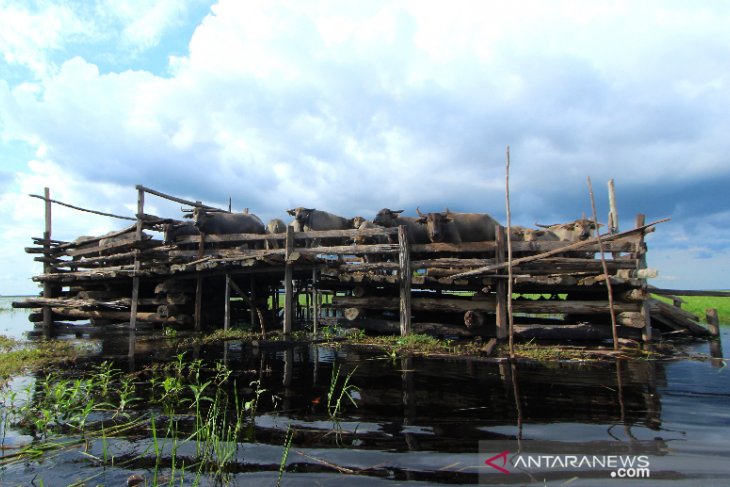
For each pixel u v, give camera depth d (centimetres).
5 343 1273
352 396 591
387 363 843
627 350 979
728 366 798
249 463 371
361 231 1259
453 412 512
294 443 417
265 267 1277
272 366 823
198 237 1560
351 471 350
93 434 461
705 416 487
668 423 464
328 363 848
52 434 464
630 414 499
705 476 333
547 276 1162
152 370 811
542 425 459
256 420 492
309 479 337
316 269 1320
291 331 1290
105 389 634
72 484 343
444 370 767
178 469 365
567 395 588
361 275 1274
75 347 1158
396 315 1407
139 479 343
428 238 1593
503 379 691
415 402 557
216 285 1647
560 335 1123
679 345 1097
